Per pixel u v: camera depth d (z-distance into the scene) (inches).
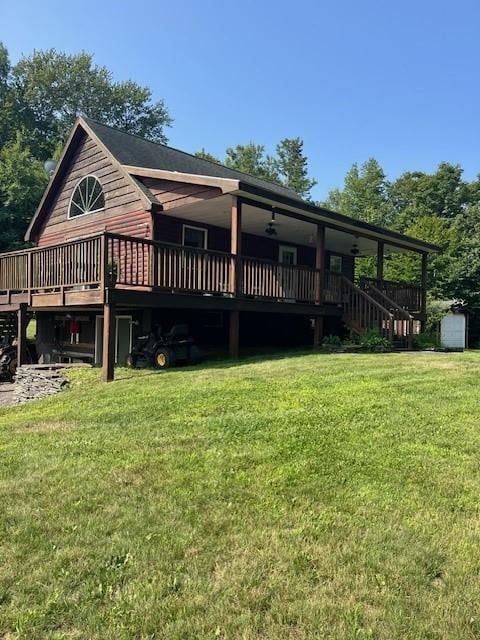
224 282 400.5
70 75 1585.9
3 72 1470.2
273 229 513.3
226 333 524.7
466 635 80.7
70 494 135.5
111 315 334.3
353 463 152.8
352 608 87.1
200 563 101.6
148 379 310.0
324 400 226.5
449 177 1736.0
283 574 97.5
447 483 138.8
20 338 448.1
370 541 108.8
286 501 128.5
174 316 468.1
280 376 285.9
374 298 546.3
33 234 634.2
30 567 101.3
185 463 155.2
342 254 760.3
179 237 495.5
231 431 185.5
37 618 86.0
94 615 86.6
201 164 633.6
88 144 557.3
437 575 97.3
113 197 515.5
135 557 104.0
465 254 844.6
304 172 2058.3
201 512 123.2
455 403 221.0
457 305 785.6
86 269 352.8
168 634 81.9
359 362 339.9
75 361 536.1
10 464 162.1
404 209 1774.1
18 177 1009.5
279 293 446.9
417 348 508.7
